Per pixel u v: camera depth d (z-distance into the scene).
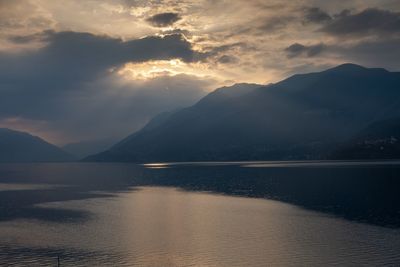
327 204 102.50
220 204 109.75
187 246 64.50
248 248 62.66
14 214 97.44
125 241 68.12
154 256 59.28
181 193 141.25
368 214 87.06
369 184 142.88
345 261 55.03
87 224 83.44
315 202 106.81
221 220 85.62
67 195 140.00
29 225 82.94
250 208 101.25
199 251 61.53
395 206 95.44
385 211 89.62
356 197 112.38
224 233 73.12
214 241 67.38
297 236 69.44
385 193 117.69
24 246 65.38
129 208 105.44
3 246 65.50
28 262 57.03
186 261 56.84
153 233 73.94
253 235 71.12
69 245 65.75
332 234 70.19
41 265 55.72
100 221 86.75
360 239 66.12
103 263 56.34
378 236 67.75
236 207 103.50
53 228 79.50
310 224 79.06
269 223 81.25
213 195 132.25
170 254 60.19
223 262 56.12
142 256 59.38
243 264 55.09
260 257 57.94
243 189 147.38
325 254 58.44
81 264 55.94
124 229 77.94
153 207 106.62
